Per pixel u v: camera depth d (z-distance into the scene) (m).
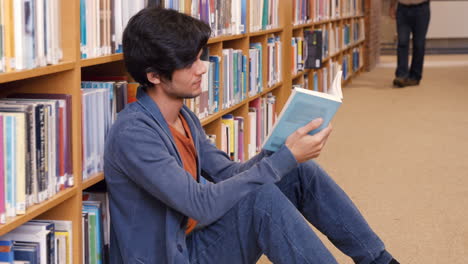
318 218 1.94
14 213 1.44
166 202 1.59
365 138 5.12
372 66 10.70
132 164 1.58
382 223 3.10
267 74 4.06
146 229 1.66
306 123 1.70
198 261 1.74
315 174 1.93
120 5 1.92
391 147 4.79
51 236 1.62
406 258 2.68
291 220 1.62
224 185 1.60
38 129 1.52
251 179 1.61
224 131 3.22
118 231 1.68
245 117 3.61
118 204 1.68
